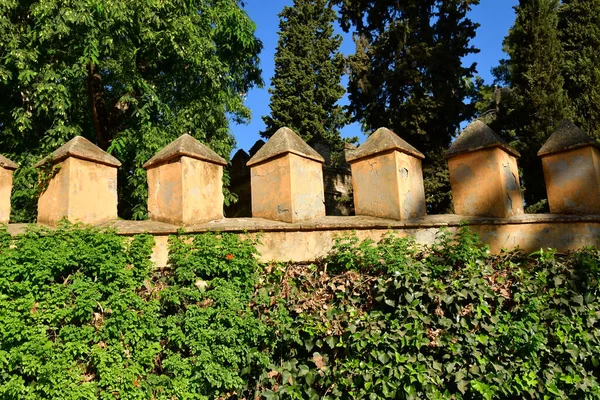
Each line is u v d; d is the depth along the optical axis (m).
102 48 8.62
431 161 13.67
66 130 8.05
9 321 3.38
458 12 14.58
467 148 4.94
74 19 7.80
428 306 4.17
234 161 12.80
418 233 4.66
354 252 4.36
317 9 21.67
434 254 4.39
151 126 8.92
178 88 10.24
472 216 4.85
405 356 3.97
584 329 4.16
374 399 3.88
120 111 10.54
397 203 4.73
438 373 4.00
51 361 3.42
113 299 3.69
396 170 4.77
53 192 4.44
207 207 4.64
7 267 3.49
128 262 3.94
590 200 4.66
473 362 4.03
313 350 4.28
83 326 3.57
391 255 4.24
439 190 13.35
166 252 4.27
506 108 12.65
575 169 4.79
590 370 4.21
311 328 4.16
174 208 4.44
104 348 3.63
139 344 3.75
